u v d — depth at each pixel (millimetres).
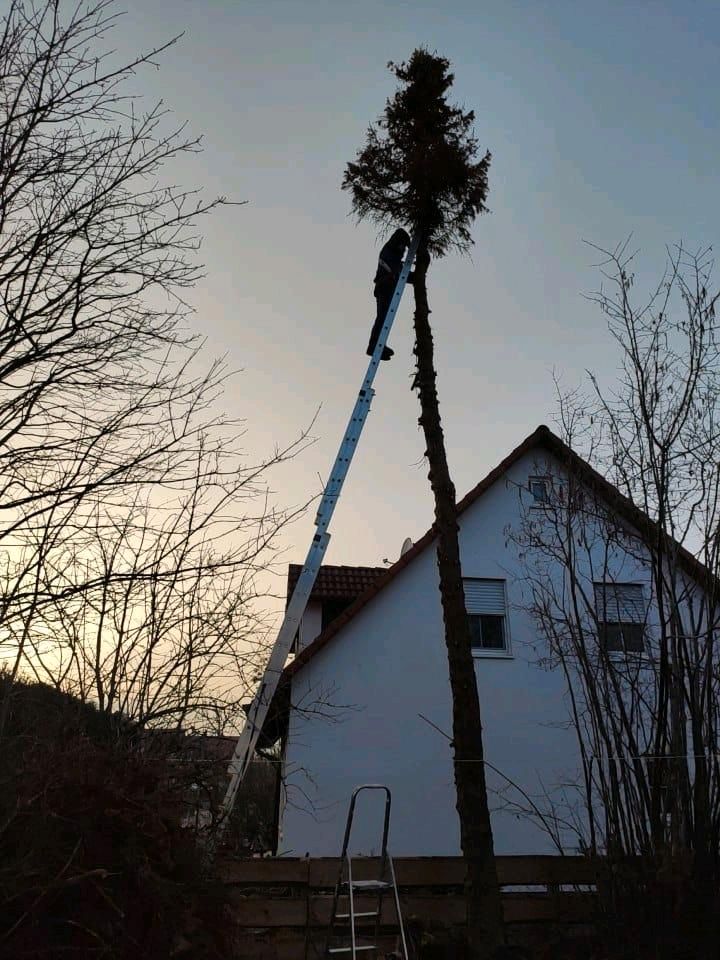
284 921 5988
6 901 3336
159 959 3711
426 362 8344
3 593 4469
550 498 8953
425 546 13141
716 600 6641
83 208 4570
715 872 5914
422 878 6543
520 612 12836
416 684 12250
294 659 12102
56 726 4836
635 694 7027
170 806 4551
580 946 6227
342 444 7113
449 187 8820
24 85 4434
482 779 6723
